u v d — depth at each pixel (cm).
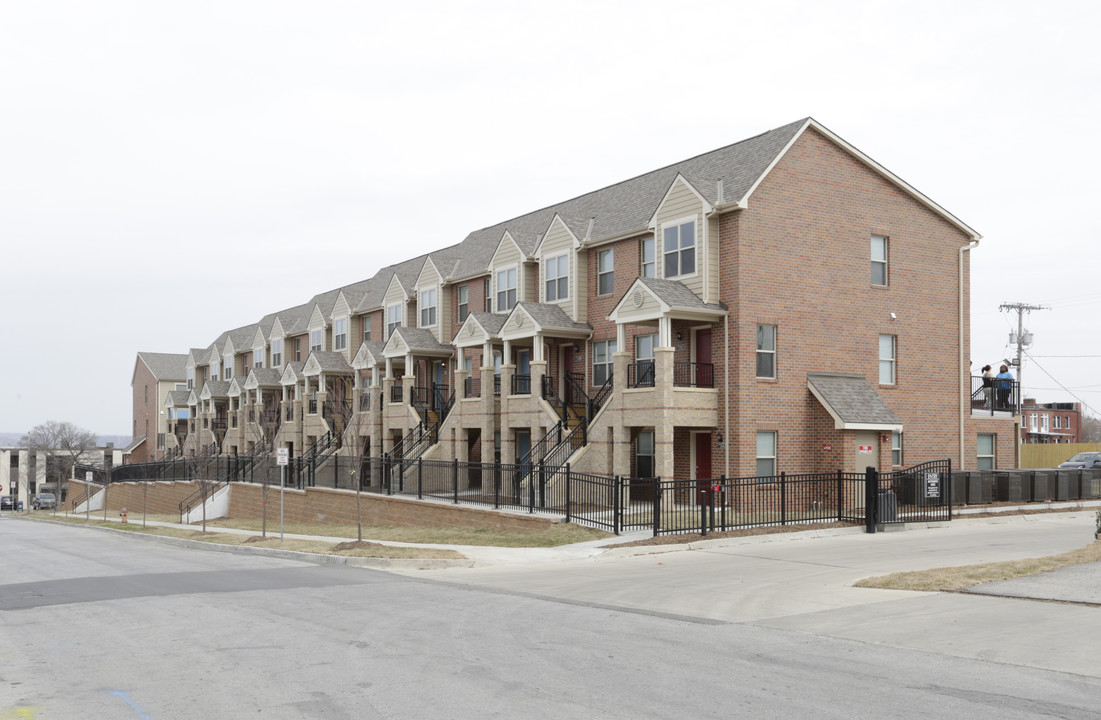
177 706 840
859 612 1312
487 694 867
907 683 905
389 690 886
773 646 1086
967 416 3478
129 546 2998
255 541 2730
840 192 3153
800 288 3016
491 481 3512
